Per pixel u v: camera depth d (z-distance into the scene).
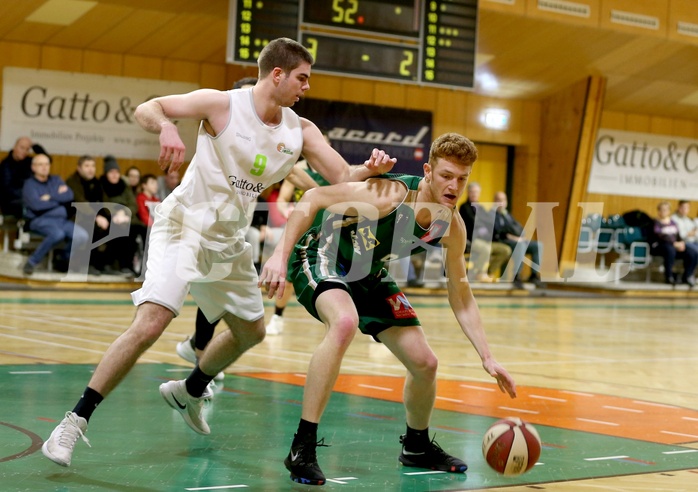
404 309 3.64
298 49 3.47
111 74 13.37
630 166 17.72
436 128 15.99
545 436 4.44
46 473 3.30
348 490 3.28
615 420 4.97
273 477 3.42
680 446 4.31
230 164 3.50
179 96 3.42
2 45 12.65
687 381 6.72
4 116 12.72
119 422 4.34
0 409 4.43
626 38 14.79
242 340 3.90
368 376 6.24
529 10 13.83
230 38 11.48
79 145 13.21
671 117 18.08
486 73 15.52
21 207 11.07
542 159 16.89
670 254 15.94
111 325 8.25
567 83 16.16
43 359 6.16
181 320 9.21
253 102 3.50
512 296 15.03
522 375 6.61
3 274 11.66
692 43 15.25
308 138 3.69
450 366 6.89
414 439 3.69
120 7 12.22
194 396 4.00
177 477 3.35
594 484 3.47
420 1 12.51
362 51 12.23
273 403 5.00
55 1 11.91
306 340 8.04
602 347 8.73
